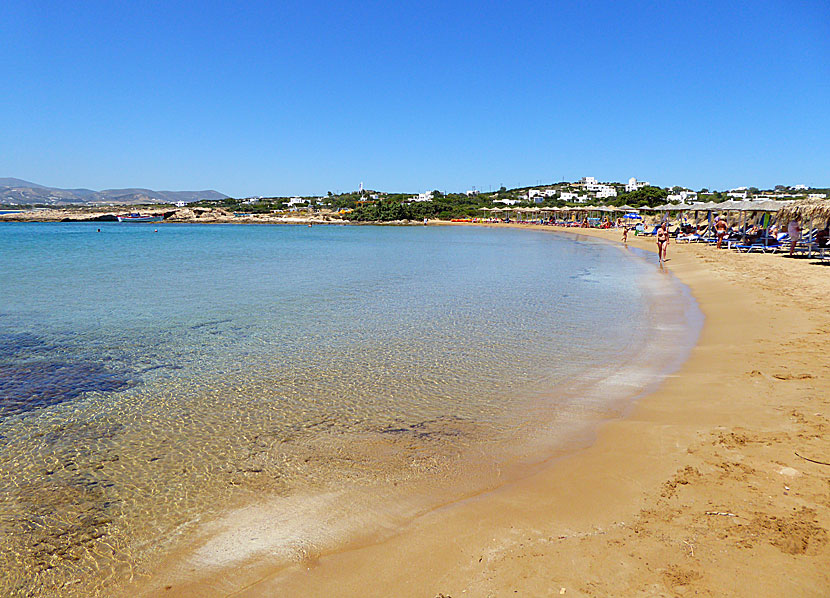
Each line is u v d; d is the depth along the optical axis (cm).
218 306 1486
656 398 704
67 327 1211
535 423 642
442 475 515
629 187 17775
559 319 1280
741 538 364
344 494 485
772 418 581
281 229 9562
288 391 777
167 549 413
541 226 8550
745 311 1223
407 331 1159
